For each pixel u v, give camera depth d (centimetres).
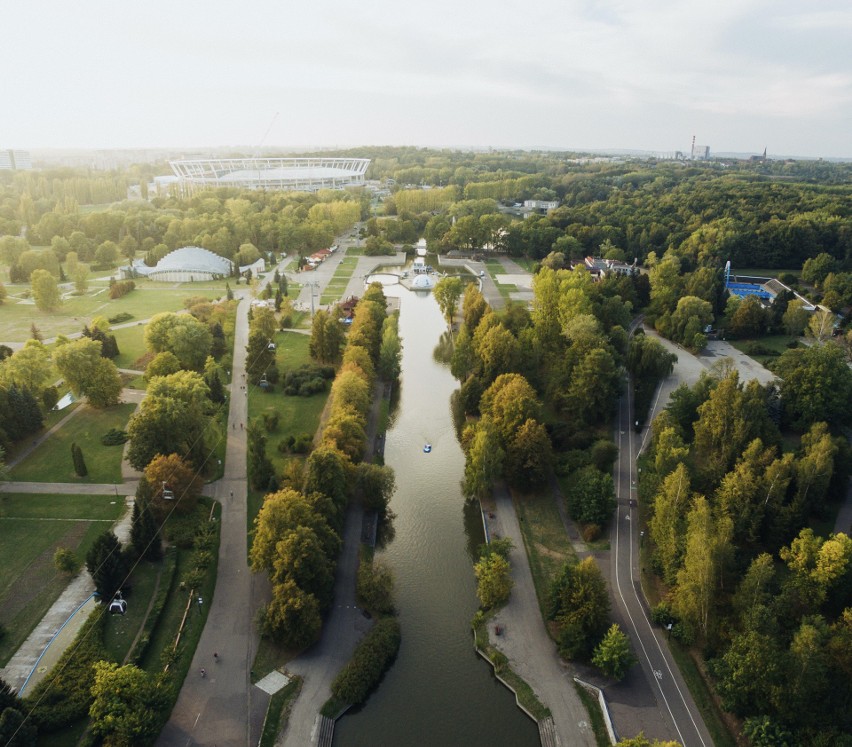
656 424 14138
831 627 8350
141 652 8862
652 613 9981
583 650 9194
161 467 11725
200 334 18700
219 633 9475
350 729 8412
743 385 14338
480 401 16462
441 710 8762
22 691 8325
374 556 11731
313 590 9625
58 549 11012
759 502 11188
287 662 9069
